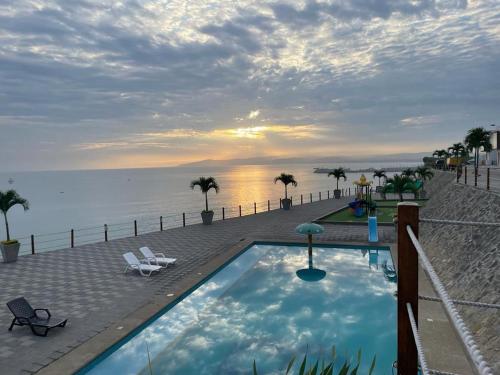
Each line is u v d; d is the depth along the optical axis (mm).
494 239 10750
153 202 94125
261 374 8055
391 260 16516
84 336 8883
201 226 25016
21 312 9164
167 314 10961
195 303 11883
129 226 54875
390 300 12250
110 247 18844
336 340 9664
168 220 59688
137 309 10547
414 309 2732
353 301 12203
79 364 7645
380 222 23250
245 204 79625
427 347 8047
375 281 14023
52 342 8578
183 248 18297
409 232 2664
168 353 8789
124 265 15297
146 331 9836
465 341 1398
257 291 13102
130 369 8023
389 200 38156
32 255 17281
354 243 18344
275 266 15969
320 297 12562
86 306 10773
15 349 8250
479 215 13523
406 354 2764
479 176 30547
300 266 15953
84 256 16984
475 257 10969
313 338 9773
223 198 99062
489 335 7613
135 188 162750
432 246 15211
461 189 19016
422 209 27812
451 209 18047
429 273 2020
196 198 102500
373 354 8938
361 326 10438
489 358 6910
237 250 17609
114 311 10406
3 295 11766
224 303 11992
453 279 11141
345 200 40531
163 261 14828
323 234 20859
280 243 19391
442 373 2301
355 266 15828
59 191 151625
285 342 9531
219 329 10164
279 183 180375
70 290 12180
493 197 13617
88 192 142875
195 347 9164
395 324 10547
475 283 9797
